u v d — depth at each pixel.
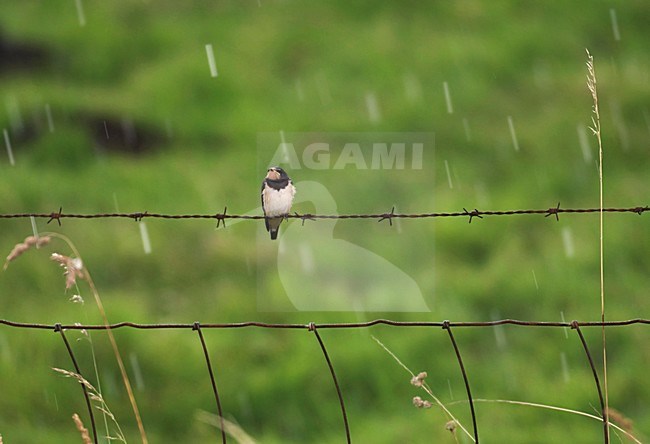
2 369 14.34
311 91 29.80
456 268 18.89
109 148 25.25
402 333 16.45
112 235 20.08
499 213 7.96
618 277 18.44
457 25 34.62
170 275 18.72
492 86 30.30
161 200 22.17
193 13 35.75
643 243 19.56
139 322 16.09
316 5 36.00
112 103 27.77
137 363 15.01
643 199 22.09
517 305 17.59
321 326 6.54
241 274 18.78
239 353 15.77
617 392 14.34
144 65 31.97
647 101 27.56
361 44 32.81
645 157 24.67
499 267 18.67
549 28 34.44
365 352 15.69
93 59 32.00
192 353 15.52
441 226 20.31
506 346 16.25
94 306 16.75
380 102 28.64
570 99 28.52
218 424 14.06
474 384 15.00
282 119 27.44
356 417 14.42
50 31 34.03
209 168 24.39
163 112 27.84
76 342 15.25
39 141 24.75
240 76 30.41
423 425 13.74
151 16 35.59
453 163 24.44
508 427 13.52
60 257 6.39
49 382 14.28
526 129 26.48
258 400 14.64
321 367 15.40
